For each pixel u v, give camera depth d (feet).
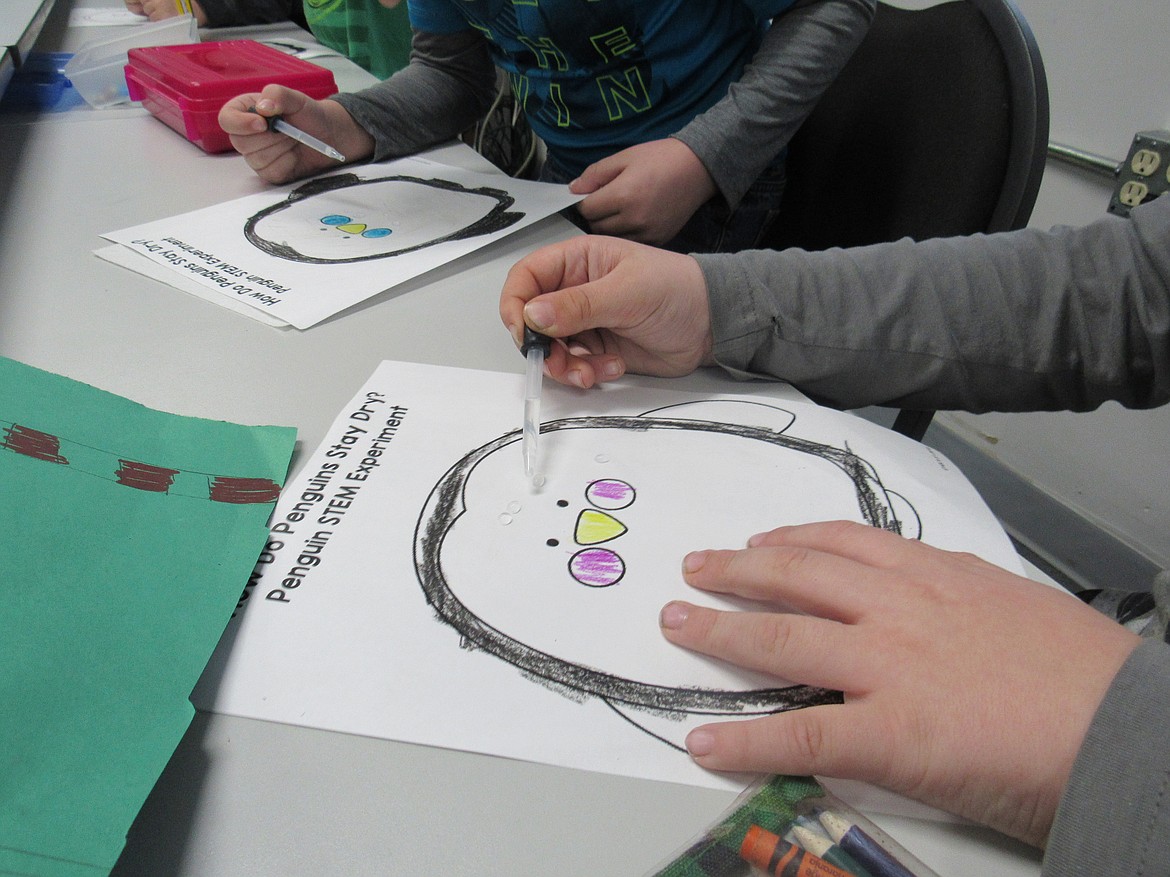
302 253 1.87
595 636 0.94
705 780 0.79
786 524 1.13
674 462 1.25
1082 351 1.49
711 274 1.46
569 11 2.46
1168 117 3.20
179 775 0.78
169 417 1.22
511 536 1.08
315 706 0.84
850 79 2.61
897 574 0.95
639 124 2.79
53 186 2.23
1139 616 1.43
